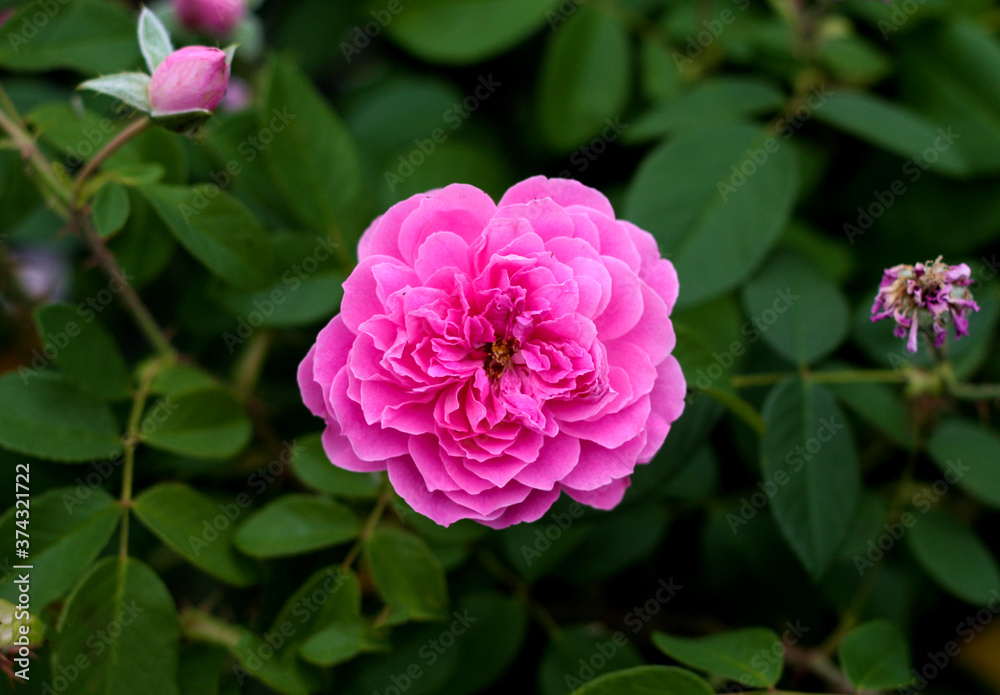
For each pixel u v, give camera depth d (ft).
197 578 1.63
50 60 1.60
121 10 1.63
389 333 1.41
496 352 1.43
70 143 1.56
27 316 1.70
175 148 1.59
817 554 1.52
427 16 1.74
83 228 1.55
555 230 1.42
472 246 1.42
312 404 1.44
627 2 1.76
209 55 1.43
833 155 1.78
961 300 1.48
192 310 1.67
